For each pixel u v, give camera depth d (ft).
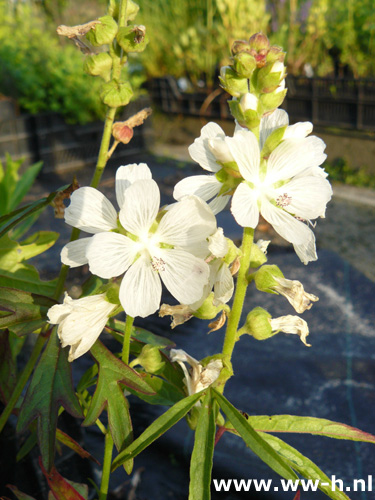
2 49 2.17
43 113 2.08
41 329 0.45
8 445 0.64
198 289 0.34
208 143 0.34
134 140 2.34
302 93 2.12
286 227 0.34
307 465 0.38
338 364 1.01
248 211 0.34
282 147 0.34
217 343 1.11
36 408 0.39
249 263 0.39
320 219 1.72
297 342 1.09
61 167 2.17
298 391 0.95
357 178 1.97
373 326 1.14
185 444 0.84
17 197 0.88
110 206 0.35
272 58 0.35
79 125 2.17
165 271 0.34
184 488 0.78
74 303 0.35
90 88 2.12
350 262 1.47
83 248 0.35
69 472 0.68
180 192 0.37
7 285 0.53
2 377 0.50
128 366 0.38
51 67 2.10
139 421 0.89
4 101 2.02
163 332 1.15
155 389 0.45
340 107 2.03
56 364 0.40
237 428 0.35
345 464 0.81
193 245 0.34
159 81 2.69
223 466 0.79
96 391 0.38
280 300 1.26
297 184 0.35
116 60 0.42
